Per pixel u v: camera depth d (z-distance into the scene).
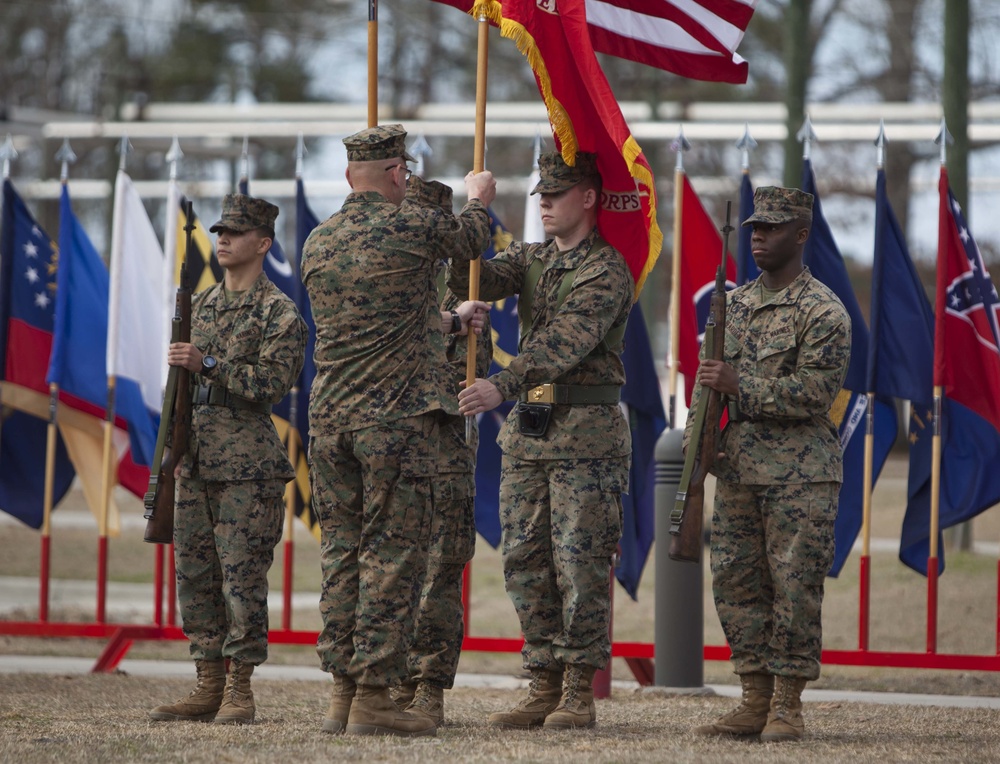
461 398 13.73
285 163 87.75
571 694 14.58
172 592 22.08
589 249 14.88
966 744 13.85
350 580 13.89
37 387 23.19
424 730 13.85
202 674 15.35
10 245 23.25
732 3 16.56
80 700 17.27
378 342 13.58
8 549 38.84
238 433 15.25
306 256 13.98
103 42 95.38
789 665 14.14
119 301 22.42
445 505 14.86
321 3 93.12
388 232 13.63
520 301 15.35
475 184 14.48
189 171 88.38
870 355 19.73
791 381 14.12
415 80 88.38
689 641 19.14
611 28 16.30
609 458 14.65
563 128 14.94
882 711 17.22
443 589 14.91
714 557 14.69
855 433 20.61
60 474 23.77
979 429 19.88
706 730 14.34
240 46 95.25
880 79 76.00
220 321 15.61
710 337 14.34
